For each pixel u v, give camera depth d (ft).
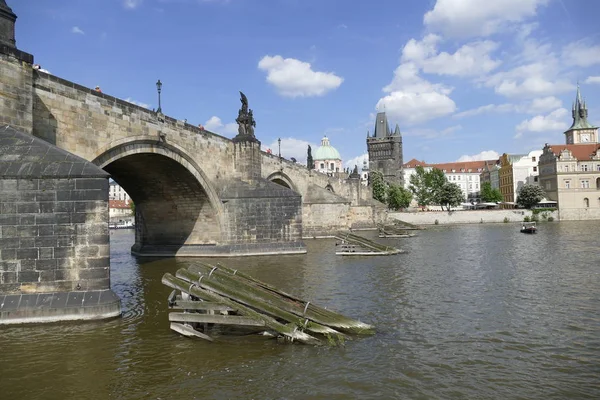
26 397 41.42
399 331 60.90
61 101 95.76
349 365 48.42
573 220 448.65
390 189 491.72
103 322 65.67
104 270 68.54
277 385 43.57
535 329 61.36
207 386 43.52
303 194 279.69
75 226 67.62
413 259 144.05
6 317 64.18
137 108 119.75
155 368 47.98
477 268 119.75
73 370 47.52
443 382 43.91
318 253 169.17
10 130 75.10
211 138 158.10
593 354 51.31
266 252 163.73
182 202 163.63
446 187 502.38
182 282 62.90
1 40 79.05
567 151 465.47
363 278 105.50
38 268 66.39
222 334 59.72
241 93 176.76
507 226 364.58
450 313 70.44
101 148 107.14
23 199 66.59
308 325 58.08
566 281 97.25
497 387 42.73
